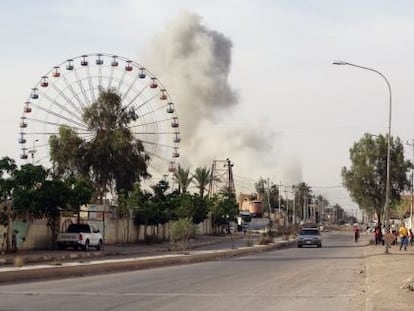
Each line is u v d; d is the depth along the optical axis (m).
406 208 91.06
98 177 65.19
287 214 144.62
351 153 70.31
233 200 90.25
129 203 55.50
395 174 68.12
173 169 64.88
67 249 41.16
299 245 54.47
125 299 15.30
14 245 36.34
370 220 163.38
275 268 27.41
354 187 69.19
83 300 15.01
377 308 13.16
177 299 15.40
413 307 13.37
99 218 51.22
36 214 37.22
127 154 64.44
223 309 13.64
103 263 25.02
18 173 35.44
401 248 44.84
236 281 20.69
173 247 45.19
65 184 37.84
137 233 58.00
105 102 64.81
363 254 40.34
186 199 64.31
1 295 15.98
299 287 18.77
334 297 16.12
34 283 19.48
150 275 23.23
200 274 23.81
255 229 114.81
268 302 14.95
